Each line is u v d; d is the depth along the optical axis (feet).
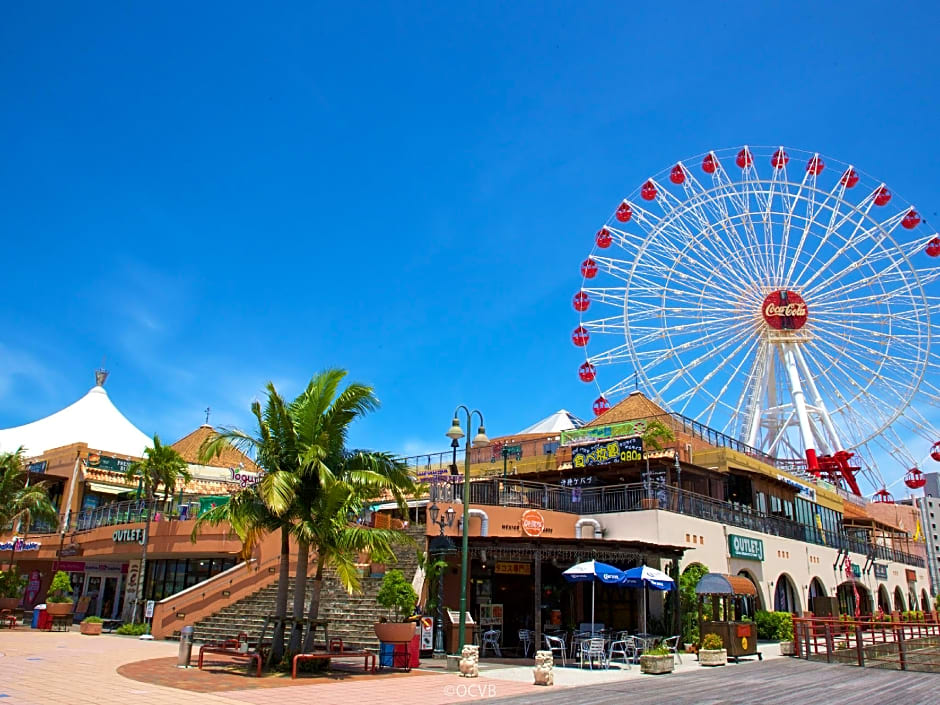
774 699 53.52
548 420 180.14
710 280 172.35
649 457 112.78
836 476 168.25
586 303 180.75
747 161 173.17
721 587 86.12
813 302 170.71
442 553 80.89
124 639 91.04
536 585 81.66
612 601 102.22
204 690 50.62
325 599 86.94
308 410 64.85
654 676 68.69
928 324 160.76
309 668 63.31
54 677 54.24
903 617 157.07
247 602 90.74
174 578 113.80
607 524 105.50
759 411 166.91
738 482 130.52
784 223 173.27
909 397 159.74
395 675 63.10
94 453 149.07
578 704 49.14
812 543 145.38
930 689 60.03
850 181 168.35
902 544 234.99
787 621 111.45
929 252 165.89
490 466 135.13
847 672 73.46
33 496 121.60
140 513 115.75
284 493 59.31
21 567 140.87
